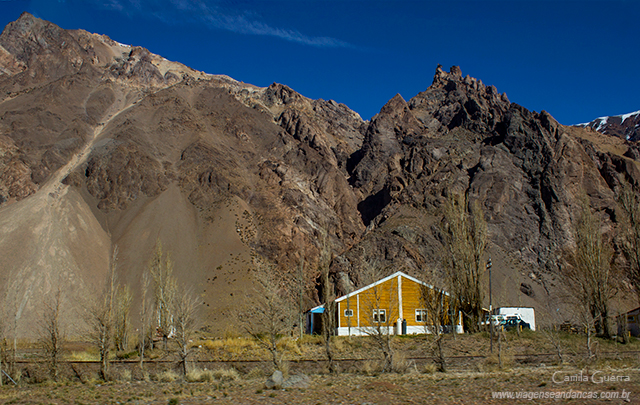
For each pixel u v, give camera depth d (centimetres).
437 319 3023
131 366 3253
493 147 12562
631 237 4653
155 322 4269
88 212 11081
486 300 6419
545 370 2628
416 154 13600
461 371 2822
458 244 4603
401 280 4425
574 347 3609
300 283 6544
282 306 3678
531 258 10100
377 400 1900
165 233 10562
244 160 14788
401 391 2091
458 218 4812
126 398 2120
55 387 2556
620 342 3969
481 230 4619
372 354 3503
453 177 12019
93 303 3131
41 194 10912
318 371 3020
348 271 9556
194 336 5347
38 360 3378
